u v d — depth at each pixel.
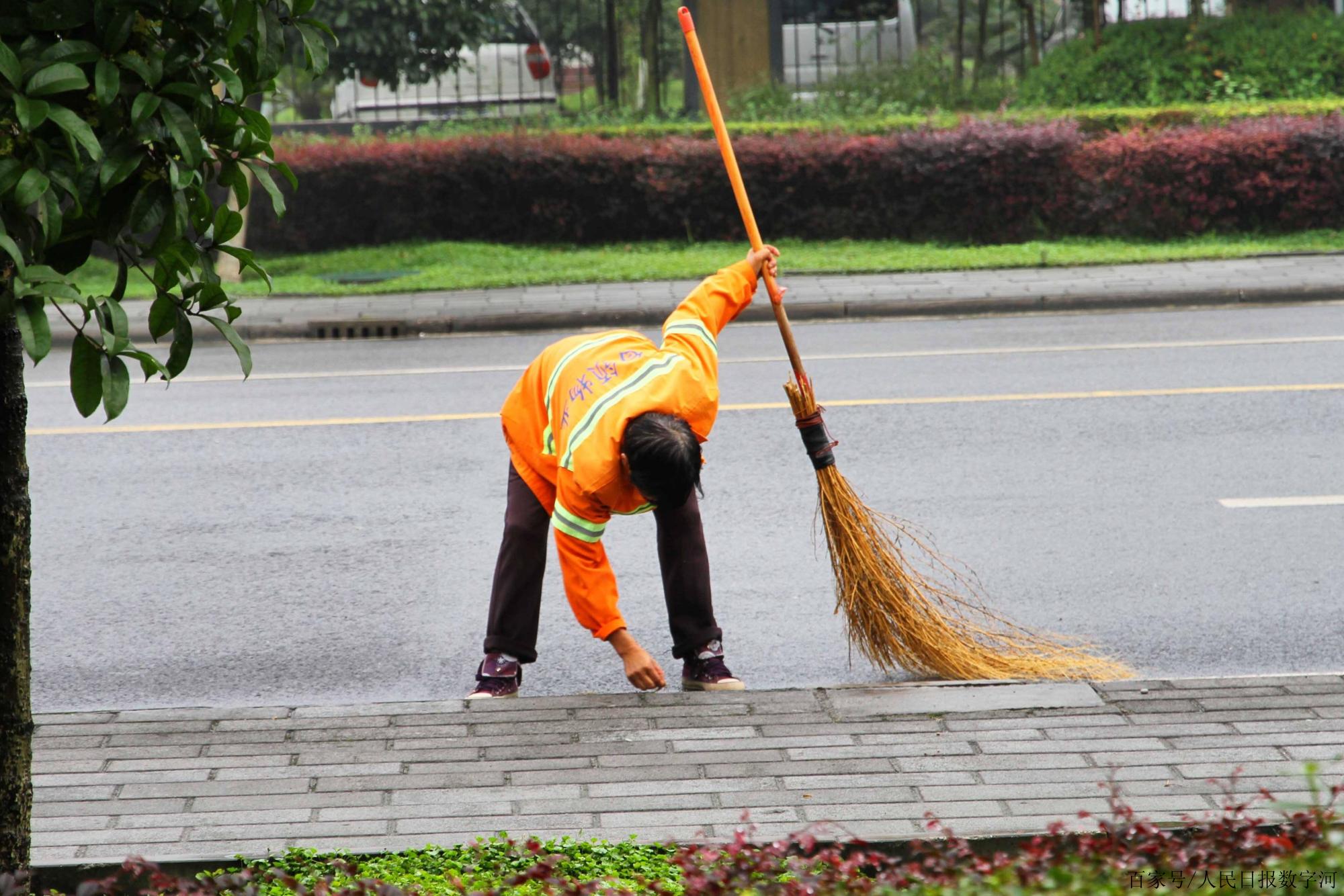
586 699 7.95
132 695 8.94
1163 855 5.06
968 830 6.25
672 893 5.55
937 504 12.59
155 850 6.21
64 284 4.69
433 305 24.73
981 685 8.06
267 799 6.74
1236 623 9.73
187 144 4.91
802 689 8.05
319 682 9.12
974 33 41.47
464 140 31.06
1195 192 29.08
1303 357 18.45
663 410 7.43
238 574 11.23
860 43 36.47
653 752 7.21
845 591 8.88
